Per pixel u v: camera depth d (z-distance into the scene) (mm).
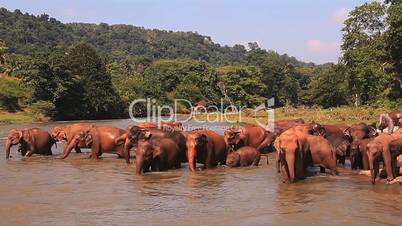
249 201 12516
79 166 19609
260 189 14219
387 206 11789
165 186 14820
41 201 12617
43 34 198875
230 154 19938
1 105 68312
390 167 14906
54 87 71500
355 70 54062
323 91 106875
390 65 53469
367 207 11703
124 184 15211
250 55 173000
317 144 16781
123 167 19281
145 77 107188
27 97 70812
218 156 19875
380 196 12977
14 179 16234
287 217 10797
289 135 15617
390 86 57062
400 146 14766
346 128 23188
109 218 10797
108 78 81625
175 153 18781
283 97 131625
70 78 73250
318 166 18484
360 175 16625
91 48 81562
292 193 13539
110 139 22094
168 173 17641
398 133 16578
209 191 13953
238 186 14750
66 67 74000
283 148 15320
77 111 75688
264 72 130500
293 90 133125
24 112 69312
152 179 16203
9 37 177625
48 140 23953
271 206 11906
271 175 17062
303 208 11648
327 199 12672
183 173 17656
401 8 49781
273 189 14188
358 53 54125
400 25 49562
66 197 13133
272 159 22172
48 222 10484
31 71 70500
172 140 19000
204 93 108938
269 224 10227
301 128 19219
